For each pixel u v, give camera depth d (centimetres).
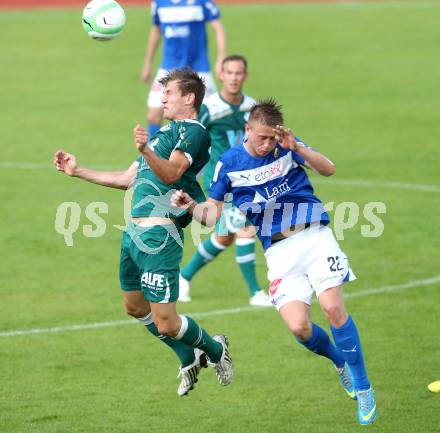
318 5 11488
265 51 9406
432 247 4425
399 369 3070
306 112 7369
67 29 10325
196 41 5738
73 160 2698
